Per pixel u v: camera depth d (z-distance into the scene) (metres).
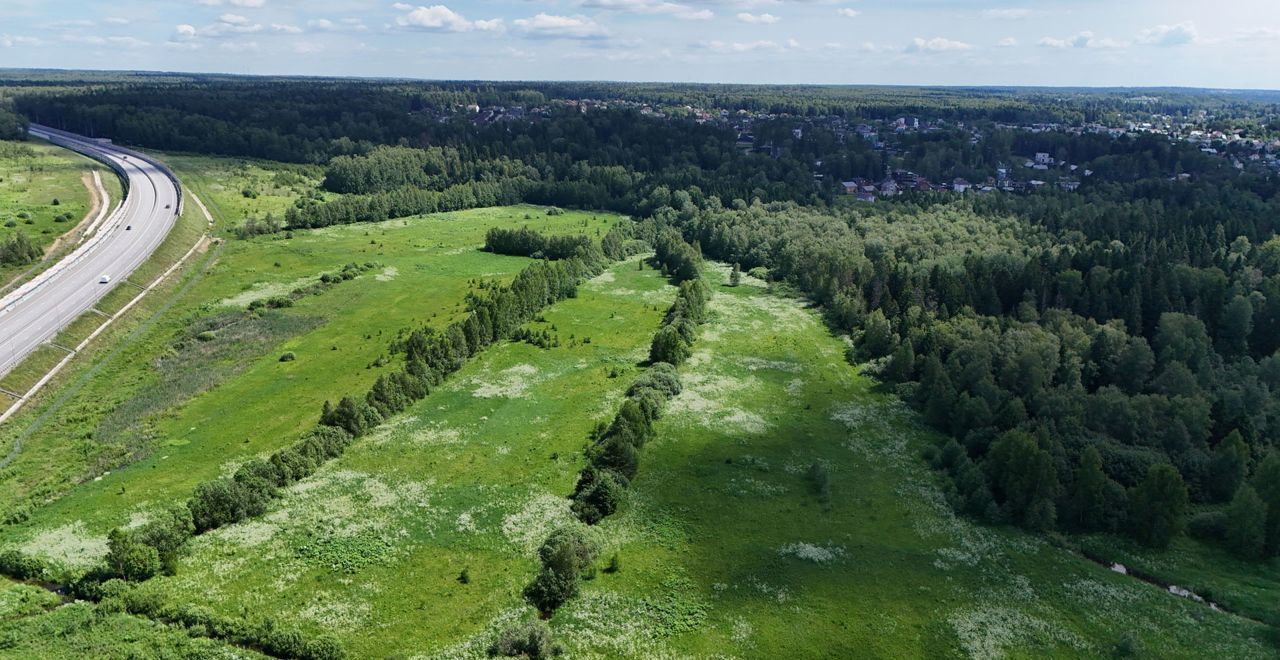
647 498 78.94
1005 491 79.12
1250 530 72.06
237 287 141.00
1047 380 99.56
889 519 77.12
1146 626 61.81
